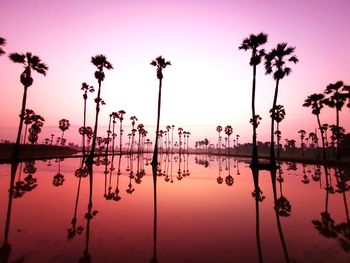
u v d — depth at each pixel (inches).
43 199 426.3
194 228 289.3
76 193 490.0
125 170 1043.3
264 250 225.5
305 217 344.5
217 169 1214.3
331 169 1226.6
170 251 219.8
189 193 525.0
